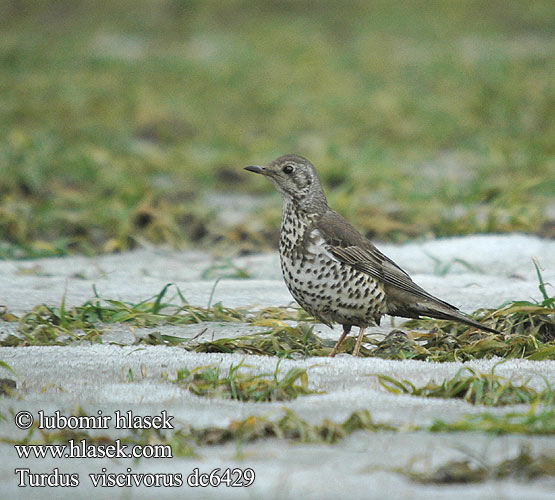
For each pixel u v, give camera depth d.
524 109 28.00
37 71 35.66
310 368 7.80
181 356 8.19
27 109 28.61
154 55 40.12
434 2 51.56
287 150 24.02
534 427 6.17
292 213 9.32
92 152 21.59
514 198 16.38
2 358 8.13
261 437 6.21
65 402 6.98
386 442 6.03
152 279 12.45
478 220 15.86
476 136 25.84
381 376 7.20
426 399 7.02
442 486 5.40
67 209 17.34
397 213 16.73
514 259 12.98
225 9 50.00
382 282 9.06
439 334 9.02
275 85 34.22
